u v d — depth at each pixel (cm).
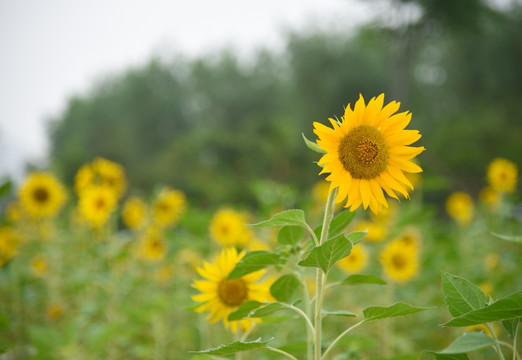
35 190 527
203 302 254
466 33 2758
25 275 532
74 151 1886
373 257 571
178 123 5253
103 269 552
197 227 502
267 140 3459
